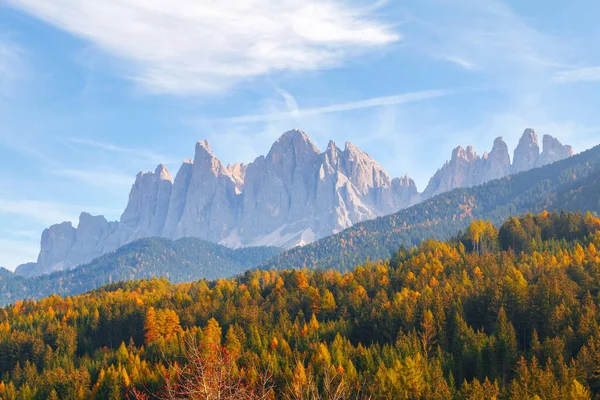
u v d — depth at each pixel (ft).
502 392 293.02
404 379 304.30
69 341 495.41
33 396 382.42
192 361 93.61
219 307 530.68
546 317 371.35
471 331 361.92
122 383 362.53
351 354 363.76
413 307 423.64
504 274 469.57
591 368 299.17
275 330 440.04
